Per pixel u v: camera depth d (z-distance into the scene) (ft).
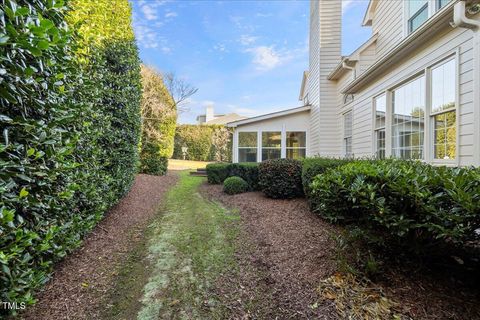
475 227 5.74
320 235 10.55
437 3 16.69
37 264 5.98
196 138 55.57
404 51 15.01
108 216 13.15
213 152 55.57
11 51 4.48
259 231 12.14
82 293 6.98
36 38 4.64
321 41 31.12
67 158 7.51
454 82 12.17
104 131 11.35
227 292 7.50
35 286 5.38
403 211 6.71
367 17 27.30
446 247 6.92
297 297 6.97
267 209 15.76
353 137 25.35
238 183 22.40
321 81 30.96
